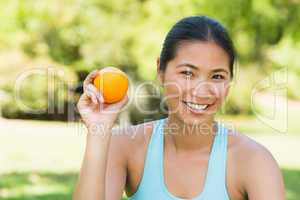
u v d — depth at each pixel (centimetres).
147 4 1412
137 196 254
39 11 1409
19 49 1427
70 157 1035
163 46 240
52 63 1423
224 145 244
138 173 252
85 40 1429
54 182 830
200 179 243
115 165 251
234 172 241
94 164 220
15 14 1404
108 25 1426
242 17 1303
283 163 1038
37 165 959
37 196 734
